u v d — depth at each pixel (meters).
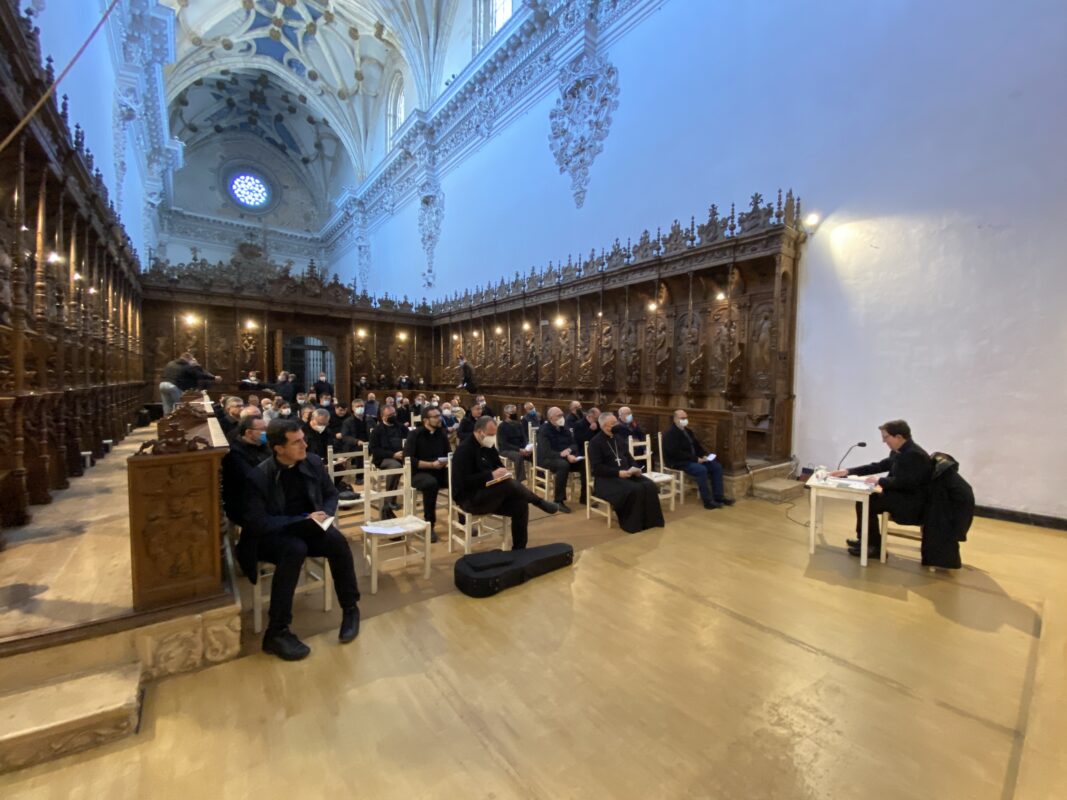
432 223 20.77
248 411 4.27
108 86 10.89
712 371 9.66
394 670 2.80
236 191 31.77
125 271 9.39
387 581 4.04
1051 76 5.82
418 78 20.62
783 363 8.20
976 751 2.20
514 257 15.81
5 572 2.99
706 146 10.03
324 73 25.45
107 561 3.17
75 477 5.43
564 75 13.66
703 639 3.16
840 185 7.80
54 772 2.03
